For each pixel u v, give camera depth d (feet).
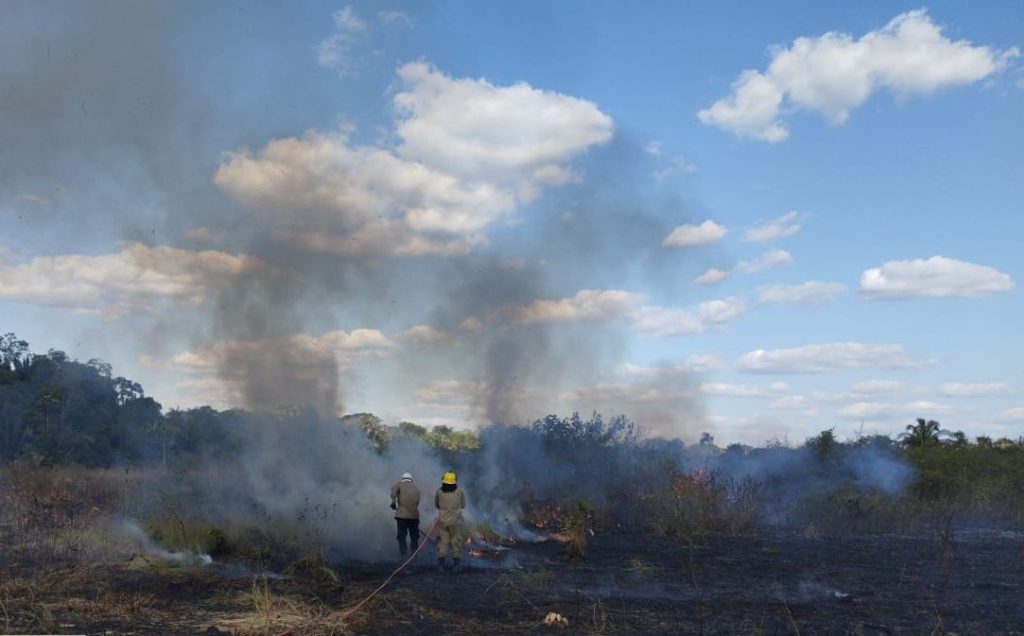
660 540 65.21
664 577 46.96
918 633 32.48
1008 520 77.97
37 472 62.44
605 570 49.80
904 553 57.36
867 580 45.98
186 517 53.31
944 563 51.65
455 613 35.53
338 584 41.68
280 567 47.01
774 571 49.32
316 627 31.76
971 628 33.40
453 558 52.26
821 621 34.53
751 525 71.51
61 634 29.76
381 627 32.53
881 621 34.65
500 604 37.86
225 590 38.83
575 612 35.83
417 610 35.63
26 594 36.09
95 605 34.50
